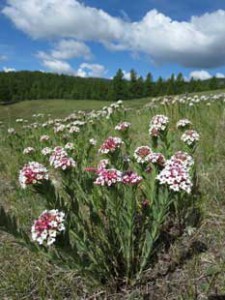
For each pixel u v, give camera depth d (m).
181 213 0.46
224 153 0.66
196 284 0.37
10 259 0.45
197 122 0.89
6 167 0.83
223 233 0.44
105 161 0.45
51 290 0.38
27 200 0.60
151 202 0.40
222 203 0.50
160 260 0.41
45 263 0.42
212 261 0.40
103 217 0.47
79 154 0.67
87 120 1.20
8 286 0.39
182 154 0.44
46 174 0.35
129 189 0.36
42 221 0.31
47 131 1.12
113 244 0.41
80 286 0.39
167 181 0.34
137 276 0.38
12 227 0.33
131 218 0.36
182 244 0.43
